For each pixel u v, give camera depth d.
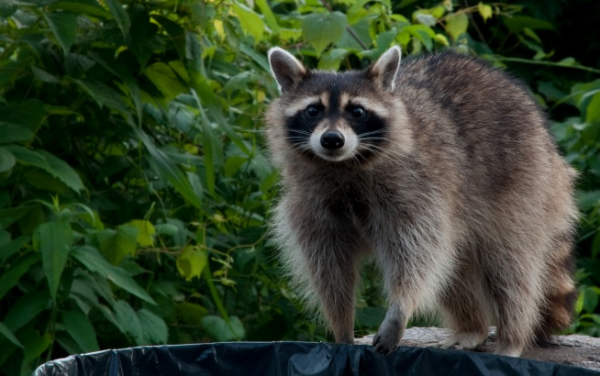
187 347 5.84
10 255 7.16
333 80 7.23
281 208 7.53
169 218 8.98
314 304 7.82
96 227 7.77
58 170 7.43
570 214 8.20
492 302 7.71
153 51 8.37
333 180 7.14
